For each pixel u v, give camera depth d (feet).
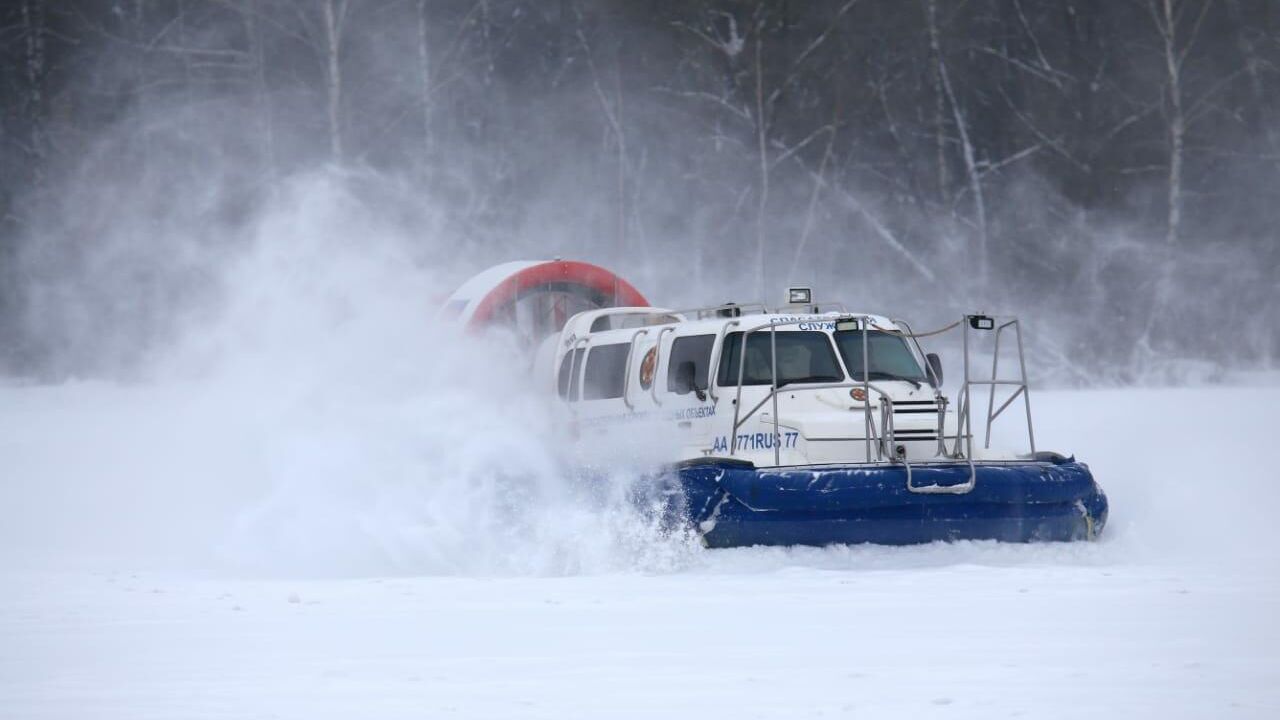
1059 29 449.06
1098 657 75.00
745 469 130.72
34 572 126.72
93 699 66.59
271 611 96.63
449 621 91.09
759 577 115.96
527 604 99.60
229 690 68.44
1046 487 133.49
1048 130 447.83
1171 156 442.91
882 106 449.48
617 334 167.12
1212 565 119.03
